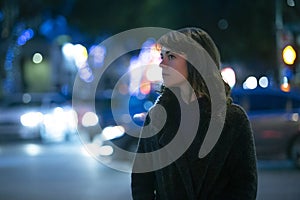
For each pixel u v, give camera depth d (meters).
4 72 37.09
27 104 26.83
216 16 32.03
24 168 17.09
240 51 31.31
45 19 38.41
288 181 13.88
